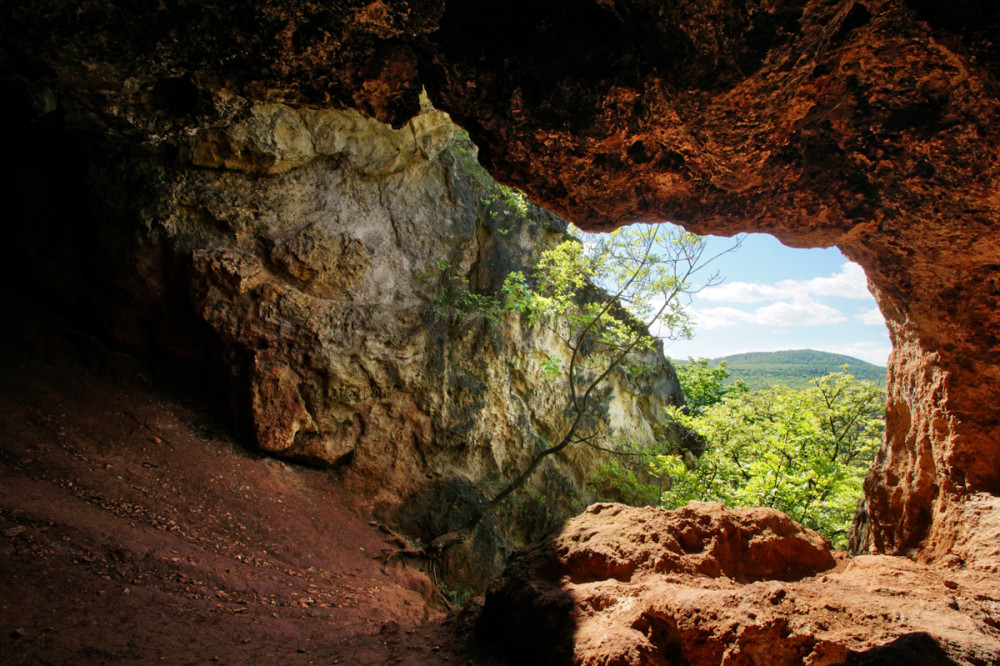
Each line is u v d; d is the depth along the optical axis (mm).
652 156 4648
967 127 3928
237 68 4105
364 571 9250
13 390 8586
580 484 15328
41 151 10133
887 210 4844
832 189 4848
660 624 4031
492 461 13461
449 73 4289
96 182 9906
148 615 5000
